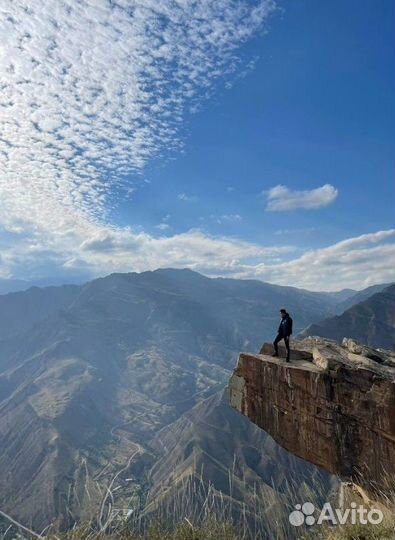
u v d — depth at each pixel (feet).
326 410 63.36
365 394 61.05
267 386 70.74
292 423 66.59
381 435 58.23
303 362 71.92
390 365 68.85
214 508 30.04
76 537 26.63
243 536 28.12
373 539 28.86
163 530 27.86
